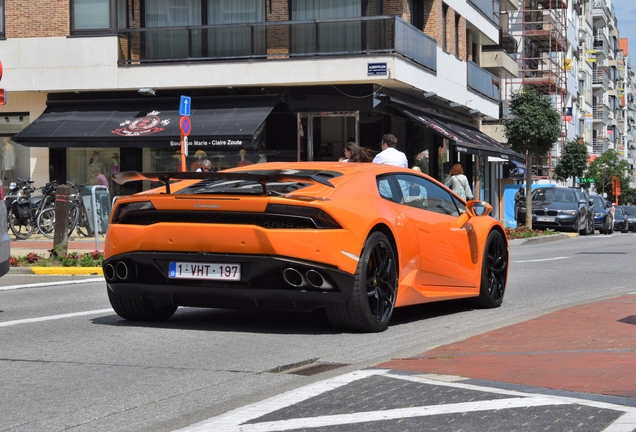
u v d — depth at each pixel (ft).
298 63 85.20
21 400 17.29
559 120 118.32
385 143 50.19
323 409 15.64
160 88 87.92
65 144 85.56
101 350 22.68
